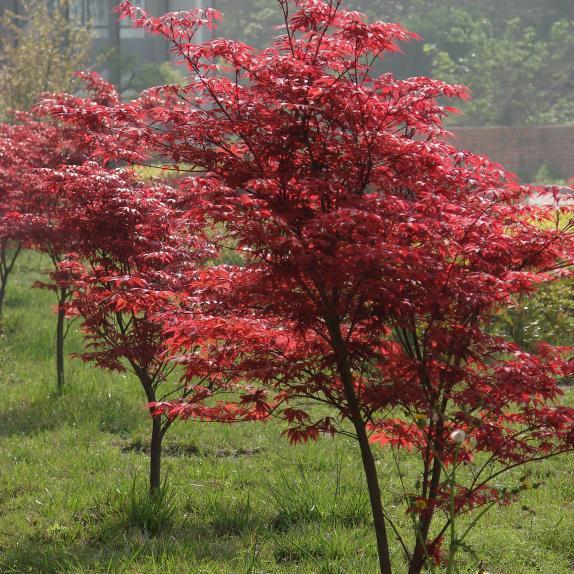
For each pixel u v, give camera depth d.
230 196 5.02
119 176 8.45
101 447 10.24
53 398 12.03
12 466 9.46
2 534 7.73
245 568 6.80
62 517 8.02
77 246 8.79
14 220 12.34
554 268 5.59
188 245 8.51
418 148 5.18
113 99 11.43
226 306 5.84
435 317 5.32
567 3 59.97
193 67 5.40
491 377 5.45
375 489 5.54
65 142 11.92
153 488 8.36
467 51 56.66
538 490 8.64
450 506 5.34
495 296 5.17
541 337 13.31
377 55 5.39
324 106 5.17
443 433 5.61
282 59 5.05
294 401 11.71
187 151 5.43
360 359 5.66
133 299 5.95
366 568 6.75
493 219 5.27
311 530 7.45
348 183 5.39
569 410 5.35
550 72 56.12
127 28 38.25
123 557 6.93
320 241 4.87
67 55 28.92
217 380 7.33
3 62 32.38
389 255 4.69
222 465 9.38
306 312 5.36
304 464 9.40
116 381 12.86
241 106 5.25
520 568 6.92
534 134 48.31
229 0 60.97
